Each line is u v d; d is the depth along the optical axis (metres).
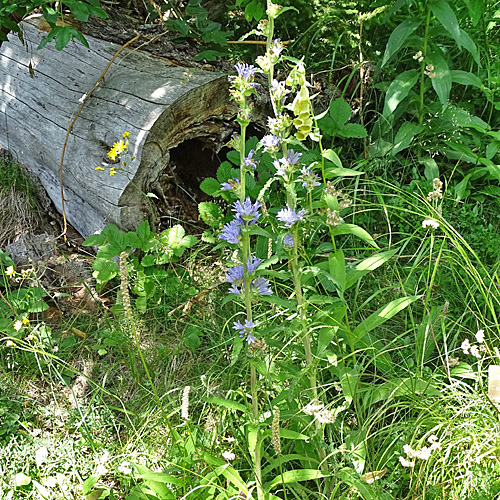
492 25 1.94
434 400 1.21
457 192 1.68
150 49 1.91
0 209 1.93
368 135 1.85
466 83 1.73
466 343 1.16
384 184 1.63
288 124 0.99
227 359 1.43
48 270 1.72
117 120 1.69
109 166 1.67
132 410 1.33
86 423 1.31
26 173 2.01
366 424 1.14
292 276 1.08
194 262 1.70
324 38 2.07
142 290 1.58
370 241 1.15
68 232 1.90
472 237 1.60
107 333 1.49
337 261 1.17
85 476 1.20
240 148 0.98
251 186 1.64
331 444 1.11
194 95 1.68
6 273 1.61
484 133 1.78
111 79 1.78
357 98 2.00
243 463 1.17
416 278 1.52
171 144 1.69
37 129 1.90
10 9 1.77
